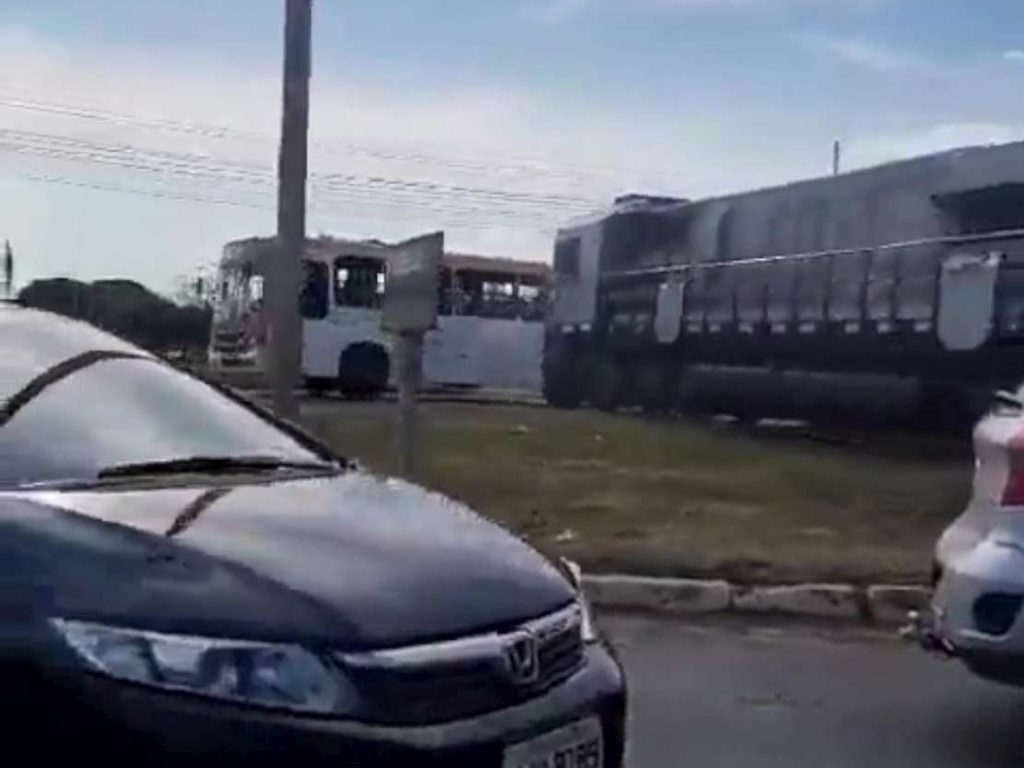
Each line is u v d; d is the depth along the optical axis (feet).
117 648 10.55
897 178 59.77
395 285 36.40
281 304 37.70
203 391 16.62
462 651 11.34
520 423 73.67
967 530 20.34
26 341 15.99
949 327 56.34
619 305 82.28
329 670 10.78
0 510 11.80
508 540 13.65
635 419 76.84
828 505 43.34
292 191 37.65
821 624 30.22
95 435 14.37
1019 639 19.03
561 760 11.84
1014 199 53.78
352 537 12.42
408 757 10.76
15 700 10.54
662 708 22.94
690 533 37.09
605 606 30.94
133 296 108.88
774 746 20.94
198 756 10.37
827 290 63.67
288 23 37.29
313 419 73.67
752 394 68.74
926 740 21.43
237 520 12.36
